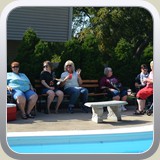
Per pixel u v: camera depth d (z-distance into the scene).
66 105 10.37
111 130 7.18
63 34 13.73
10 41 13.56
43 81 9.28
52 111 9.69
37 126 7.66
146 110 9.66
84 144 6.88
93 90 10.62
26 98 8.57
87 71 10.66
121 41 11.54
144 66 10.29
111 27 15.23
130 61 11.42
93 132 7.00
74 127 7.67
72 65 9.72
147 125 7.80
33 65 10.04
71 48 10.63
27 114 8.59
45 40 13.35
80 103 10.07
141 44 16.31
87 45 10.88
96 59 10.88
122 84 11.34
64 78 9.67
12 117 8.23
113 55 11.45
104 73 10.12
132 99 11.22
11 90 8.49
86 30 15.19
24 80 8.61
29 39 10.28
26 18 12.91
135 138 7.08
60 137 6.80
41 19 13.21
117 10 15.01
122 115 9.31
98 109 8.28
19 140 6.66
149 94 9.31
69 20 13.77
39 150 6.71
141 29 15.78
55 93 9.34
